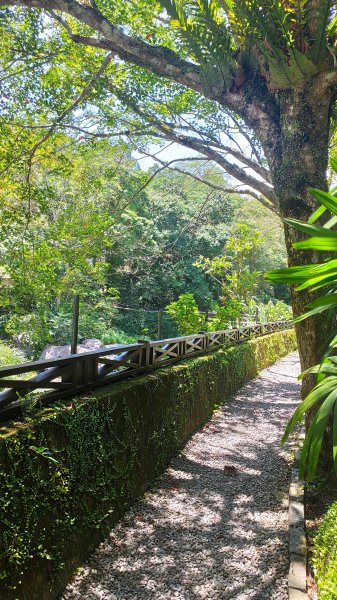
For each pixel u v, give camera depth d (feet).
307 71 11.46
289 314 48.55
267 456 14.65
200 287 56.90
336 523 6.81
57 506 7.58
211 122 21.84
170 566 8.46
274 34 11.19
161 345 14.83
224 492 11.85
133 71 20.07
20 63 20.68
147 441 11.98
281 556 8.67
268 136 13.20
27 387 7.63
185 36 12.59
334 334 5.72
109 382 11.25
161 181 51.37
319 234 4.67
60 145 24.40
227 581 7.97
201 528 9.93
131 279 54.60
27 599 6.57
